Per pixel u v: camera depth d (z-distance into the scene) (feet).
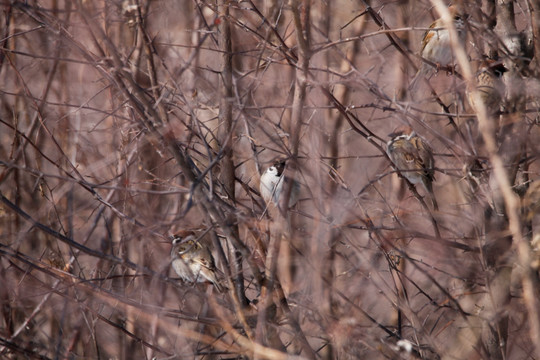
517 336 34.60
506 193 23.40
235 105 31.27
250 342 30.78
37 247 43.86
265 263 31.60
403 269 40.50
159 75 39.06
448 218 41.88
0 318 40.96
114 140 39.19
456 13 38.55
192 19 43.37
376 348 32.58
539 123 36.60
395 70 42.37
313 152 32.81
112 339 39.70
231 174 37.01
